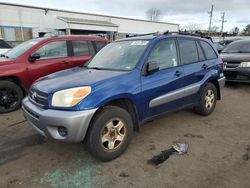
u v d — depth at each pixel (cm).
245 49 884
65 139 313
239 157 356
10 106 570
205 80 496
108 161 347
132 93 358
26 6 2970
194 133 443
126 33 4194
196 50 496
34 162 349
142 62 387
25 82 579
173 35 455
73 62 648
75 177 312
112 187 292
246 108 594
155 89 390
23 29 2980
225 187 289
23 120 515
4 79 562
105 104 335
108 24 3675
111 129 340
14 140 419
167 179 305
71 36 668
